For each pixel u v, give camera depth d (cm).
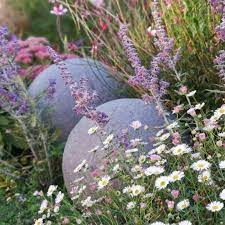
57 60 102
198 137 101
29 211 117
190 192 91
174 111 102
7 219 117
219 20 124
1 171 128
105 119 103
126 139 103
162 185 84
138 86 129
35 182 127
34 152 131
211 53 123
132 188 88
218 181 91
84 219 96
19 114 129
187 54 126
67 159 116
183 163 96
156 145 103
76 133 116
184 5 131
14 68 128
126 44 105
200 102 123
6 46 125
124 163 98
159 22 110
